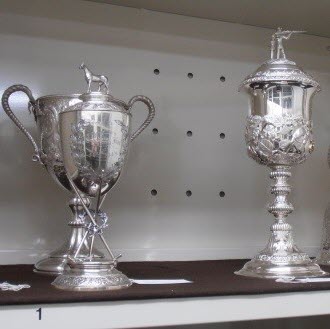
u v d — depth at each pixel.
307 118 0.94
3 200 1.14
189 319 0.70
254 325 1.31
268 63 0.95
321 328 1.37
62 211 1.18
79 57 1.22
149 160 1.25
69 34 1.22
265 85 0.92
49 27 1.20
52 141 0.96
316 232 1.39
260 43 1.38
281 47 0.99
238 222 1.32
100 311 0.66
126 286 0.73
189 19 1.32
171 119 1.28
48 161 0.97
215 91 1.33
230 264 1.13
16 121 1.00
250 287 0.74
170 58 1.29
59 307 0.64
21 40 1.18
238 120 1.34
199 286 0.74
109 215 1.21
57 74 1.20
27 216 1.16
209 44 1.33
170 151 1.27
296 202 1.38
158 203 1.25
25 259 1.14
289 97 0.92
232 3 1.24
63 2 1.22
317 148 1.41
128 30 1.26
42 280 0.82
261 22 1.35
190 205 1.28
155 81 1.28
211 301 0.71
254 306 0.73
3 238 1.14
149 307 0.68
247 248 1.31
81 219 0.98
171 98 1.29
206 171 1.30
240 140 1.34
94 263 0.73
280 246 0.92
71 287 0.70
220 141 1.32
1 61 1.16
